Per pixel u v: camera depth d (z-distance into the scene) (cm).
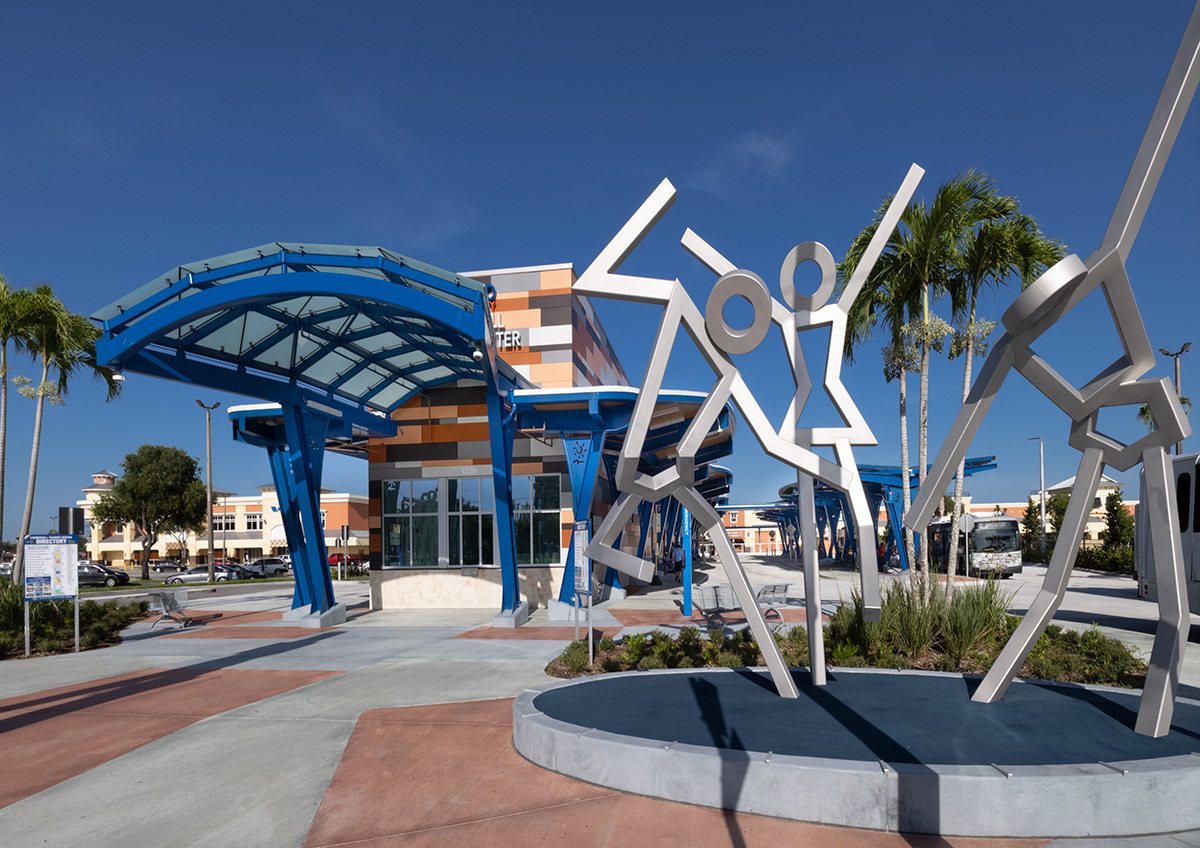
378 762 577
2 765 600
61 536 1277
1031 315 521
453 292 1175
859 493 613
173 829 457
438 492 1995
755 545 9662
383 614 1828
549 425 1631
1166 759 452
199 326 1294
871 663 902
